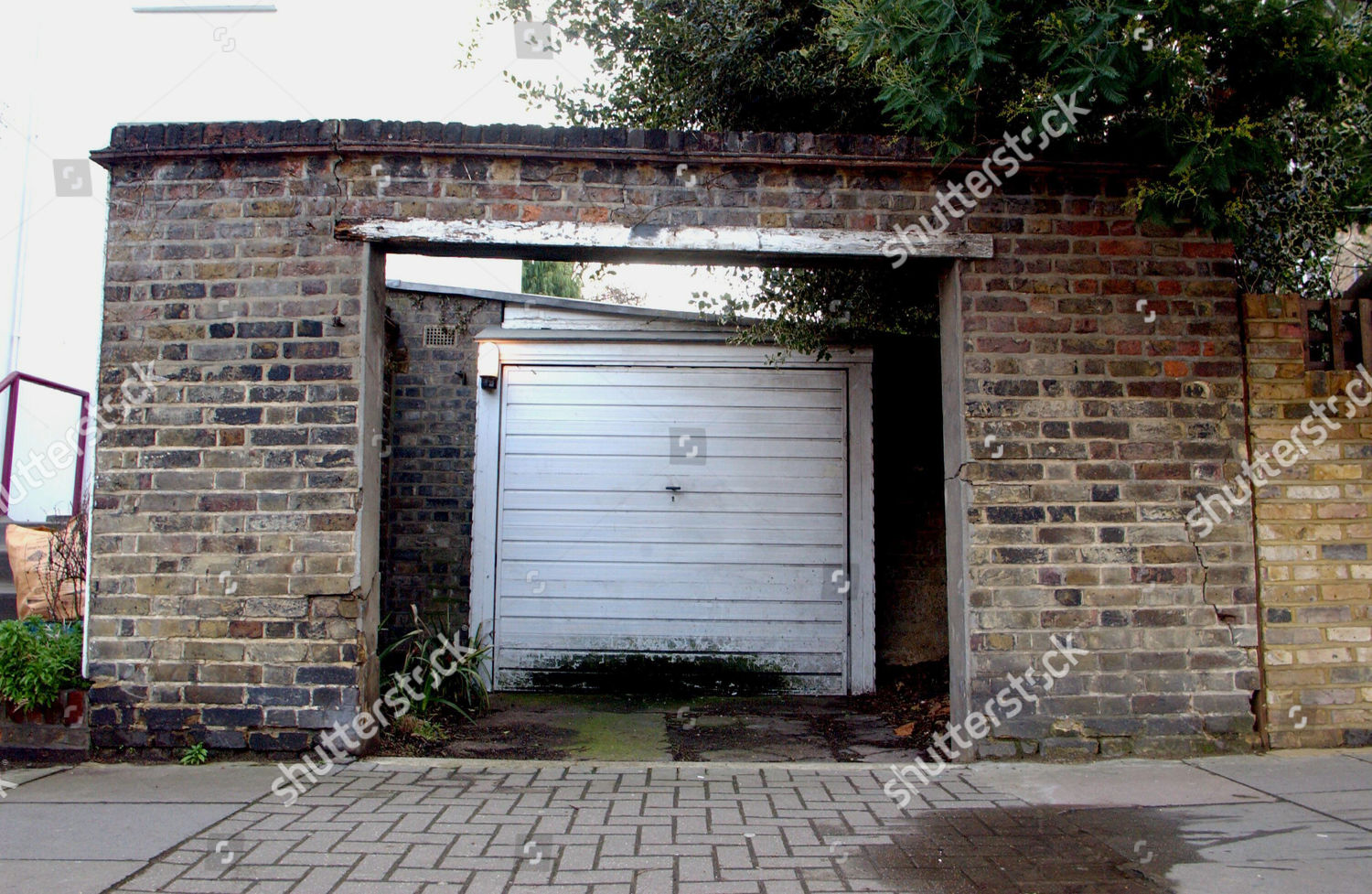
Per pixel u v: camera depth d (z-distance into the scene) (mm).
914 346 7426
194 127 4645
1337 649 4582
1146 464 4609
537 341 7305
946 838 3373
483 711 6094
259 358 4562
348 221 4617
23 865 3031
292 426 4520
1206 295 4723
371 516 4625
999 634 4496
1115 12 3795
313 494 4477
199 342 4578
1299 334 4746
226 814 3596
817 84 5988
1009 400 4609
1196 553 4578
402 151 4625
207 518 4477
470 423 8242
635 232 4656
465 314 8297
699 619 7070
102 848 3197
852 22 4254
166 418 4539
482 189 4684
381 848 3225
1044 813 3660
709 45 5941
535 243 4637
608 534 7160
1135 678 4508
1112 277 4703
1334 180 4875
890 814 3658
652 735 5492
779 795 3934
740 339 6902
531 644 7055
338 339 4555
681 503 7184
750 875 3012
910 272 5262
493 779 4164
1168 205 4406
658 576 7113
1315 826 3461
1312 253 5082
